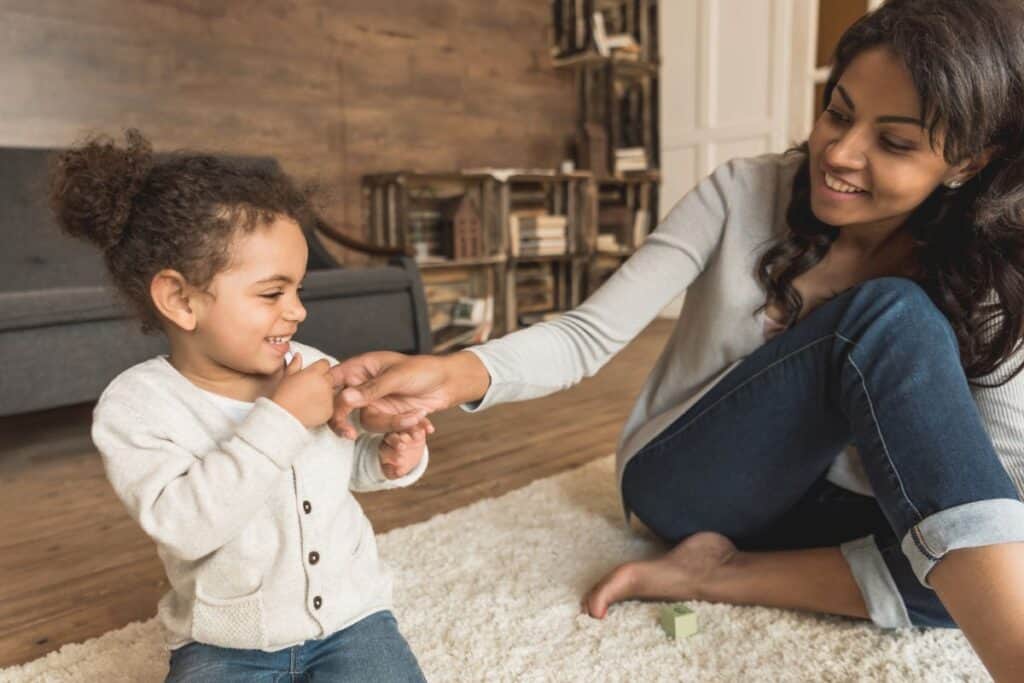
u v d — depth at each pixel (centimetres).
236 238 72
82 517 162
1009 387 95
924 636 102
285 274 75
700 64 470
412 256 296
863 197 92
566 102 471
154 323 78
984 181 92
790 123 436
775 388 100
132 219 73
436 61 402
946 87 81
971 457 78
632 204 485
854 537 114
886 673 94
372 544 85
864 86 87
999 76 82
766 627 106
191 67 319
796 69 430
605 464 184
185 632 76
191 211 71
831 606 105
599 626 108
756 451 105
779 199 110
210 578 74
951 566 76
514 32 437
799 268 105
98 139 81
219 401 77
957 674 94
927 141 84
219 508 68
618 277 112
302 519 76
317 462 79
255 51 337
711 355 115
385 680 74
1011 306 93
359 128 375
